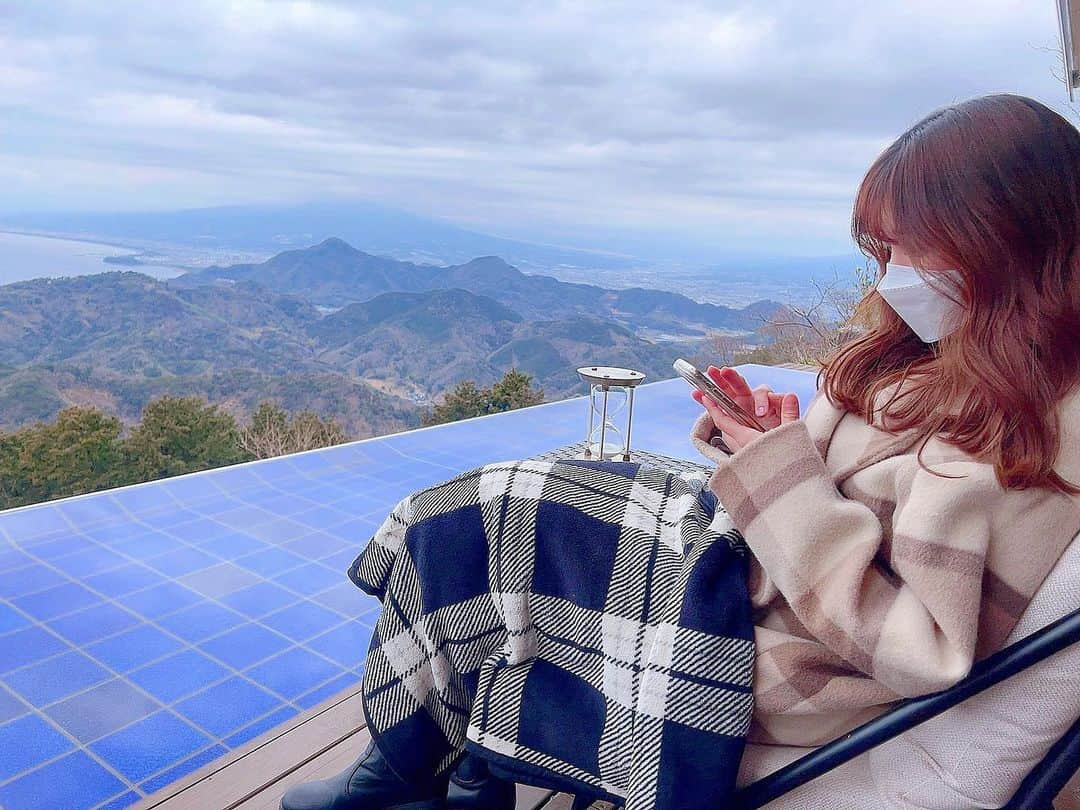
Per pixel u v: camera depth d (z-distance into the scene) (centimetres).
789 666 86
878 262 92
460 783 111
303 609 246
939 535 75
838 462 92
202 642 223
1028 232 75
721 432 108
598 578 100
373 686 110
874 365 97
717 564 93
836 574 81
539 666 103
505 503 105
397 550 113
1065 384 76
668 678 87
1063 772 75
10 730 180
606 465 112
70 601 242
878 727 77
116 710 190
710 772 84
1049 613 75
